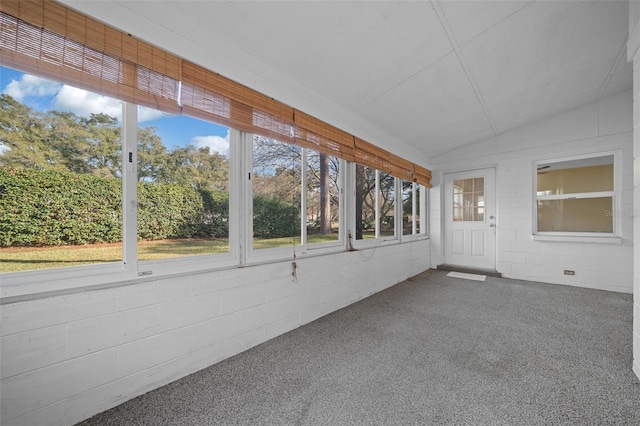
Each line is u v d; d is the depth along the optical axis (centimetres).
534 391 146
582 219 365
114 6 129
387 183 394
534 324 237
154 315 149
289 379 158
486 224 443
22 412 111
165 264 161
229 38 175
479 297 317
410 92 265
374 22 174
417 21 177
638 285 159
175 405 137
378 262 344
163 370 152
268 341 207
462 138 417
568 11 186
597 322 240
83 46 121
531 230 393
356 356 184
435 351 190
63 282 126
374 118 314
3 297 112
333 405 136
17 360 110
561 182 379
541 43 216
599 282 346
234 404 137
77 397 124
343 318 254
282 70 213
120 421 125
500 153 419
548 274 381
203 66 164
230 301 184
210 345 173
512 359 179
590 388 148
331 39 184
